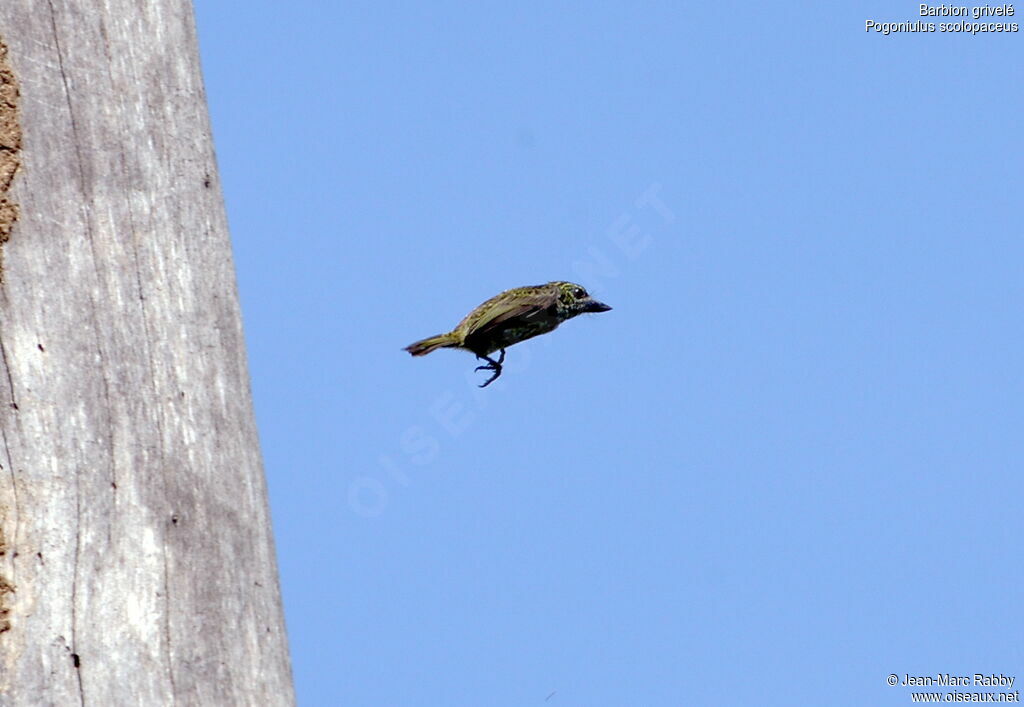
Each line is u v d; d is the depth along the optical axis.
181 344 9.59
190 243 9.88
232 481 9.50
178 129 10.12
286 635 9.54
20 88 9.58
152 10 10.27
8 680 8.52
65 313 9.29
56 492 8.94
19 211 9.37
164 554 9.08
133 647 8.81
